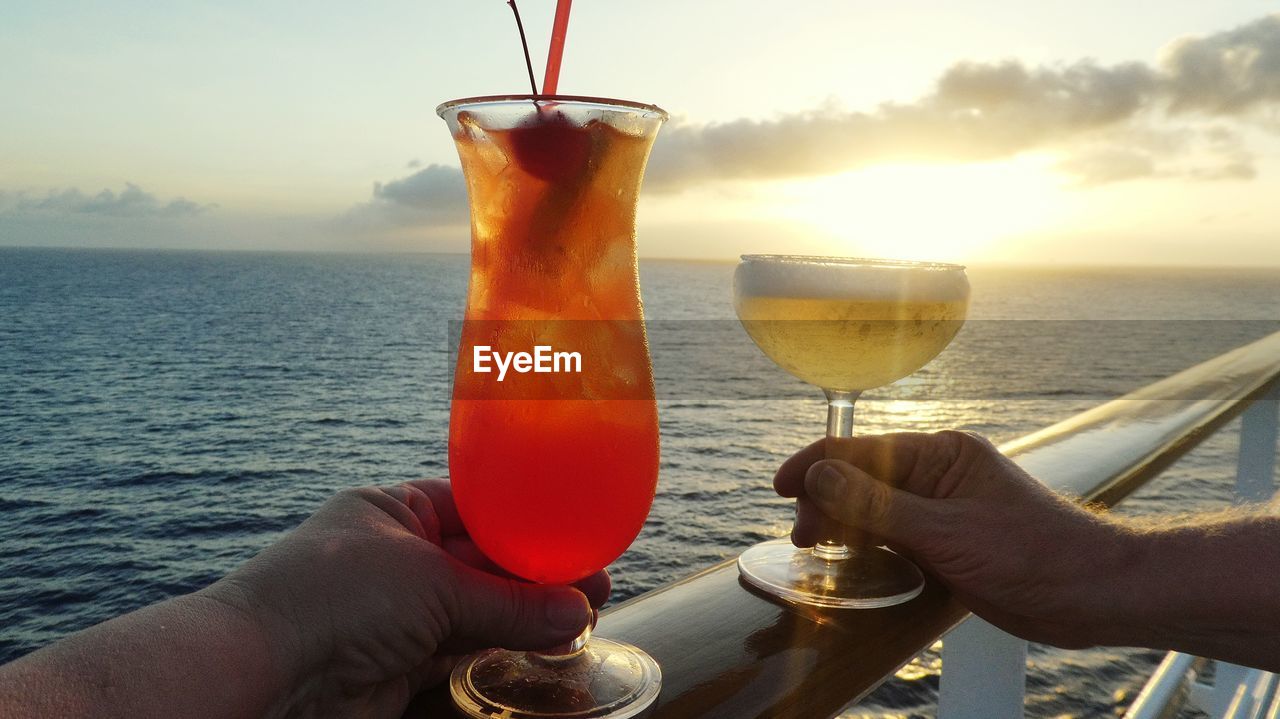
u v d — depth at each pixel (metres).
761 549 0.52
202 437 19.59
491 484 0.38
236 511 14.36
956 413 21.95
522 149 0.37
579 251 0.38
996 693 0.53
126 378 26.91
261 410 22.59
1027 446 0.60
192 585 10.94
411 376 28.19
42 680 0.27
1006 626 0.46
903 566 0.49
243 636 0.30
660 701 0.36
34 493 15.00
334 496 0.38
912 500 0.44
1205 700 0.85
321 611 0.32
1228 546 0.42
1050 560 0.43
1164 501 7.28
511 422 0.38
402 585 0.33
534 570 0.39
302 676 0.32
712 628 0.42
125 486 15.65
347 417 22.08
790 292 0.52
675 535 12.91
